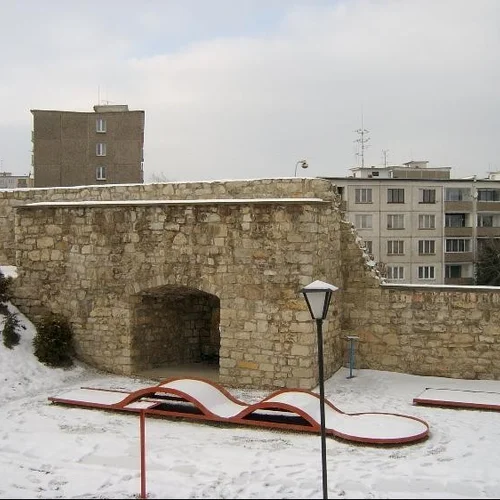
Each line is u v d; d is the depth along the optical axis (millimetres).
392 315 15109
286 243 13469
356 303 15430
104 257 15125
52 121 40906
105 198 17172
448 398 12578
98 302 15219
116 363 15094
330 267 14617
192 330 17453
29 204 16250
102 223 15125
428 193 45375
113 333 15109
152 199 16594
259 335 13711
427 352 14797
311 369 13383
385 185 44594
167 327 16469
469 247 46344
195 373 15438
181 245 14398
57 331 14938
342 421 10781
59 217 15602
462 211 46094
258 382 13727
